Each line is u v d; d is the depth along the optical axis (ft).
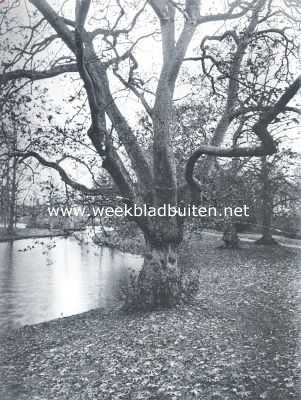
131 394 23.56
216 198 45.37
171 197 40.88
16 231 145.18
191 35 40.55
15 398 24.04
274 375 23.30
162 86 40.34
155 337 32.55
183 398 22.31
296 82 29.45
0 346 35.55
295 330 30.50
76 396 24.20
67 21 40.19
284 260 65.31
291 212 73.46
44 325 42.86
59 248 121.19
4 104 35.09
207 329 33.55
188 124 48.34
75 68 38.09
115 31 39.96
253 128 32.14
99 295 59.47
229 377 24.00
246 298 43.14
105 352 30.78
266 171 59.41
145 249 43.04
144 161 42.57
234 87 41.19
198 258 74.02
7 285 67.46
